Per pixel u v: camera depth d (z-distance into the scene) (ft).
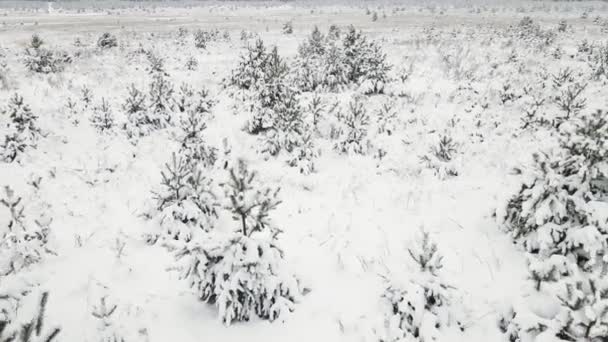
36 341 8.87
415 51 62.28
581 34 76.43
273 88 33.47
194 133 26.30
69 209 18.92
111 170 23.73
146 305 12.59
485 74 45.47
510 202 15.53
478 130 28.96
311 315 12.12
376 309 12.25
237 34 89.56
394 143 27.68
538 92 36.68
